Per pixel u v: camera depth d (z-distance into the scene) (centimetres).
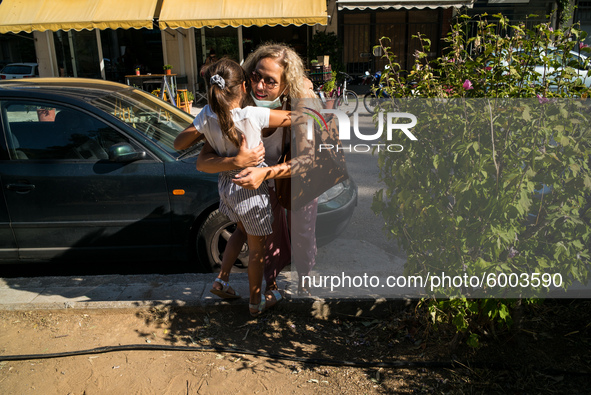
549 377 253
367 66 1809
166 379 262
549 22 240
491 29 248
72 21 1395
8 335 302
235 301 320
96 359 278
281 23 1370
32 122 377
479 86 243
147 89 1541
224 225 374
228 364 273
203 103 1642
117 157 361
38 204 369
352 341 294
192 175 369
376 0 1477
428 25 1769
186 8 1391
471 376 258
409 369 265
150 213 371
